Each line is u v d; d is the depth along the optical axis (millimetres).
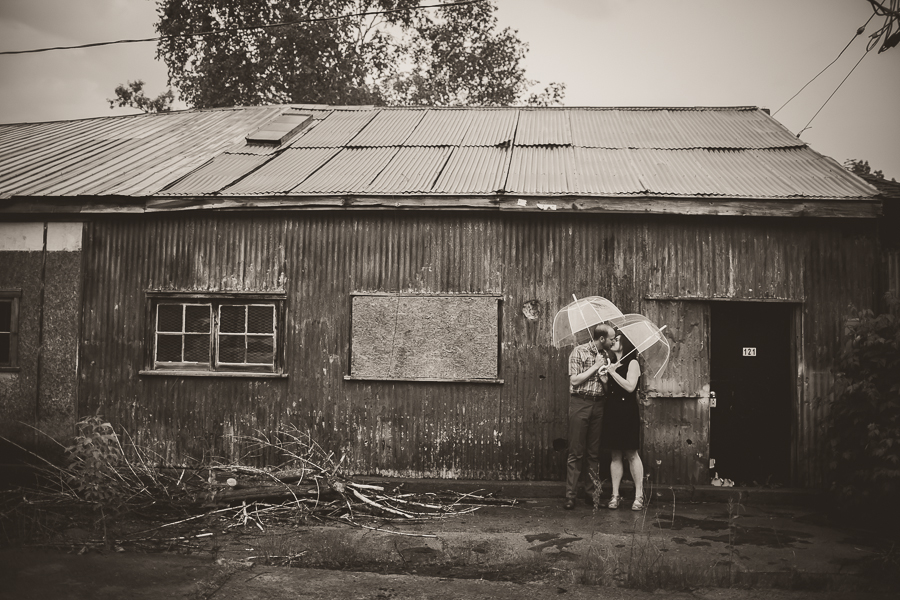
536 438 7695
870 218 7324
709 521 6492
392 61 23344
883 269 7422
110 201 8203
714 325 7723
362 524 6320
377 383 7930
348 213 8023
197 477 7230
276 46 19594
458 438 7793
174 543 5652
